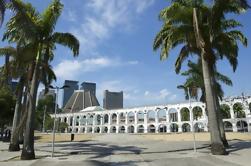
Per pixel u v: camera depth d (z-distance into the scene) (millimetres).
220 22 23688
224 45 25438
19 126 21297
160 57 24188
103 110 130375
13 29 21391
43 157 21812
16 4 17219
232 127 87438
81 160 19281
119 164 17438
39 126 109625
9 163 18609
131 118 131750
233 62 27594
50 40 23203
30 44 22234
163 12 22031
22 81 30391
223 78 35250
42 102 88375
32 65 22375
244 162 16703
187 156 19984
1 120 58250
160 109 109688
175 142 39375
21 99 30125
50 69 32750
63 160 19375
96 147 31859
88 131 134750
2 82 30953
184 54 26781
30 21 19281
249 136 44469
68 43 23484
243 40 25641
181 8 22125
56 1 22922
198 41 20641
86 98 185000
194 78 35062
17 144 28734
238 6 22641
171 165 16484
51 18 22578
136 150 26906
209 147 27531
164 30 24281
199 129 98062
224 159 18062
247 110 85500
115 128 126688
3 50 27188
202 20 23656
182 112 103938
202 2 22953
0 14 14719
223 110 89312
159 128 109625
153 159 19359
